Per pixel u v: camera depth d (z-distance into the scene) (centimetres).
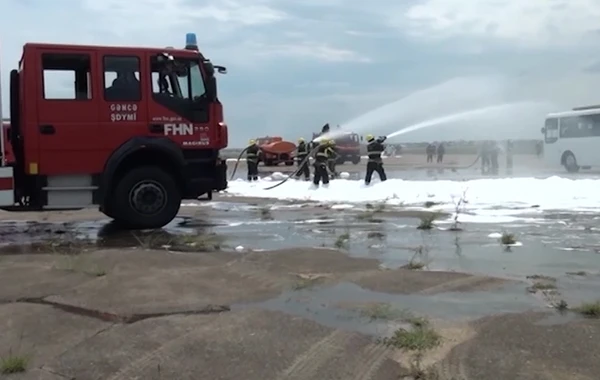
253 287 574
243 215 1263
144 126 989
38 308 505
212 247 817
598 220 1075
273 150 4328
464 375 356
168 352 400
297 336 426
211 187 1040
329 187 1722
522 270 648
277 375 363
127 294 546
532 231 942
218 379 358
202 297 538
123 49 973
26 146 937
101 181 971
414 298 531
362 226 1029
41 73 939
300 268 661
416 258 720
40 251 823
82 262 679
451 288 564
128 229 1033
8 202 930
